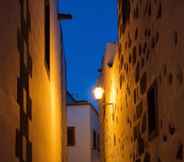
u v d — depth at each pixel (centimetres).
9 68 333
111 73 894
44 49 648
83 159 2011
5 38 322
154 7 410
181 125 318
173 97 340
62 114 1171
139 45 504
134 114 550
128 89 607
